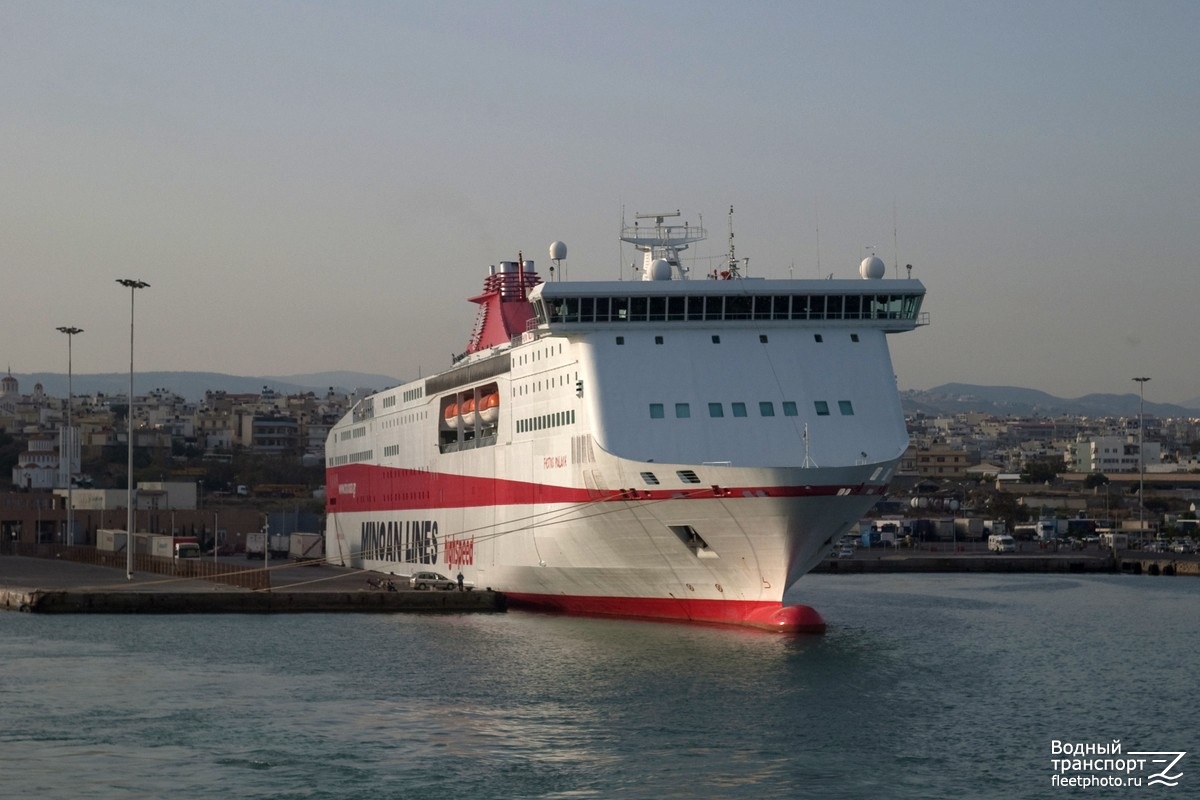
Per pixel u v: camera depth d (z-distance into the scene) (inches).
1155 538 7037.4
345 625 2871.6
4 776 1626.5
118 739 1796.3
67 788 1582.2
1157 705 2065.7
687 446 2554.1
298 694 2080.5
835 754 1731.1
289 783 1603.1
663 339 2647.6
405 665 2326.5
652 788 1583.4
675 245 3102.9
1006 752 1760.6
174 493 6884.8
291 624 2898.6
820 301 2684.5
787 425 2588.6
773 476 2425.0
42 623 2918.3
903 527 7165.4
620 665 2298.2
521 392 2952.8
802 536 2495.1
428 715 1932.8
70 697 2063.2
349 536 4448.8
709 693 2073.1
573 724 1875.0
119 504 6481.3
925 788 1594.5
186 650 2511.1
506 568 3085.6
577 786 1590.8
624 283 2640.3
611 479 2571.4
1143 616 3334.2
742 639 2559.1
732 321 2664.9
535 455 2878.9
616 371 2618.1
